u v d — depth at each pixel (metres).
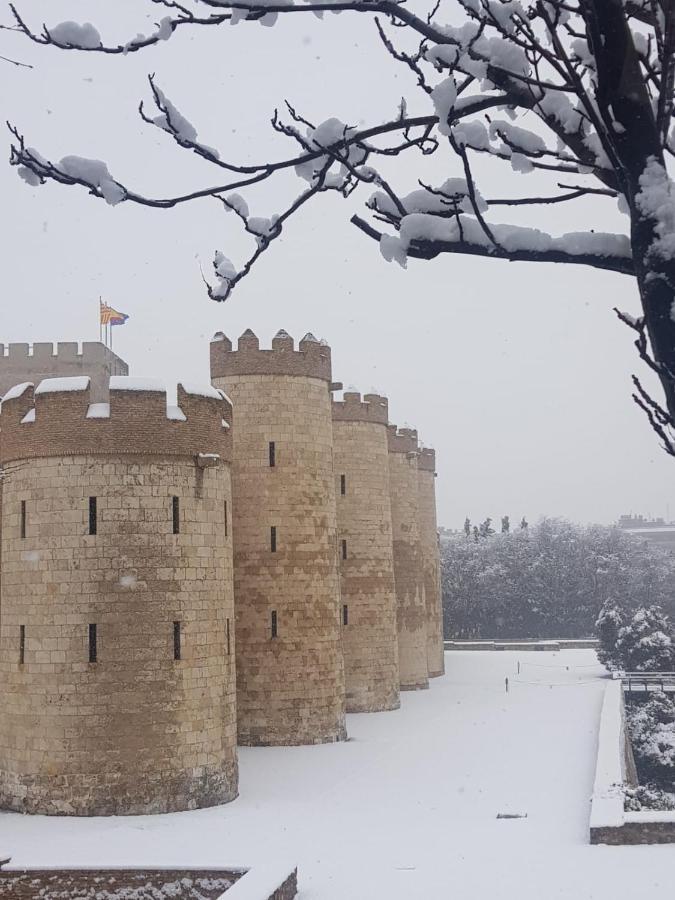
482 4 7.07
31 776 33.75
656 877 24.83
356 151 8.80
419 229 8.17
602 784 34.00
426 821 31.95
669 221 6.91
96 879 25.95
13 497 35.72
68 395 35.00
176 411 35.75
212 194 8.59
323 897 23.92
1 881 26.05
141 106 8.25
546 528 137.88
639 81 7.00
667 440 7.21
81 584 34.25
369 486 61.06
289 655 48.19
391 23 8.13
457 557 134.00
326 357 51.41
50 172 8.25
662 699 75.94
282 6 7.84
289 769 41.59
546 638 131.25
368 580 60.12
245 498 49.00
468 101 8.11
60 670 33.88
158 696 34.16
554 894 23.58
